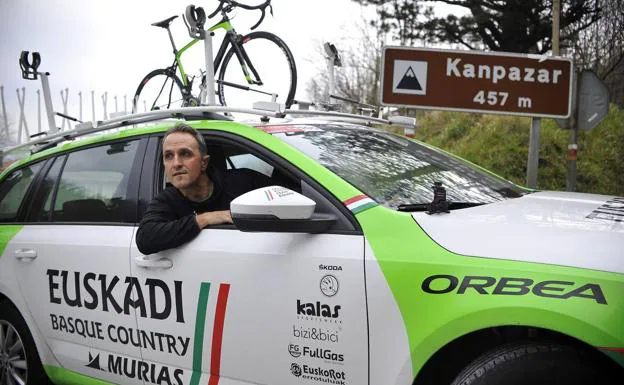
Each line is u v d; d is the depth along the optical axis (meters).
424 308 2.19
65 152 3.78
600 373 2.04
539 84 6.70
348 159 2.86
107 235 3.22
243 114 3.19
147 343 2.96
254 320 2.57
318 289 2.41
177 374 2.85
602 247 2.12
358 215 2.45
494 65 6.69
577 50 16.41
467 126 14.07
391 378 2.25
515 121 12.98
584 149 12.14
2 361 3.84
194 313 2.76
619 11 15.43
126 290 3.04
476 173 3.38
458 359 2.33
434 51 6.70
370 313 2.30
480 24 16.64
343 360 2.36
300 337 2.46
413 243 2.32
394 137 3.56
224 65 5.48
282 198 2.33
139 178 3.24
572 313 1.96
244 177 3.10
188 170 2.87
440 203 2.47
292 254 2.51
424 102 6.72
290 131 2.99
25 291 3.60
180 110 3.13
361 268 2.34
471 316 2.09
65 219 3.56
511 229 2.29
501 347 2.16
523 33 16.58
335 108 4.19
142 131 3.38
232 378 2.66
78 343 3.32
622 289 1.97
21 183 3.99
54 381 3.54
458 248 2.25
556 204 2.76
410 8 16.83
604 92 7.39
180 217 2.97
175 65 5.84
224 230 2.79
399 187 2.75
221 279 2.68
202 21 3.24
